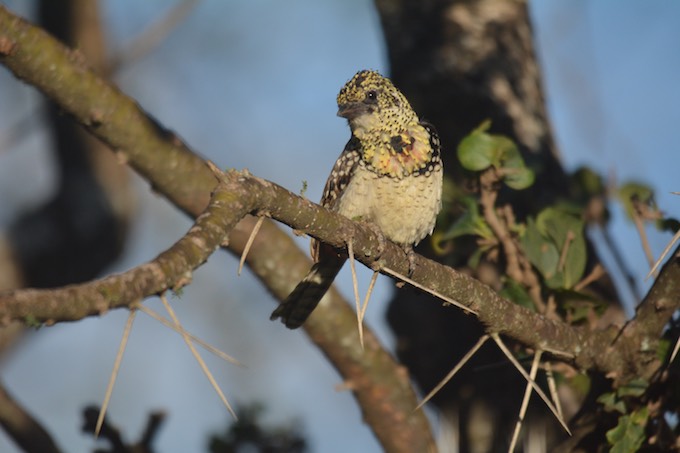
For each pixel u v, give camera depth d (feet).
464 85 38.06
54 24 45.98
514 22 39.29
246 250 20.51
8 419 31.60
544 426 34.37
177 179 29.99
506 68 38.45
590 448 28.58
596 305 29.78
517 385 35.37
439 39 38.83
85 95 27.71
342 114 34.76
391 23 39.68
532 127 37.78
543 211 30.78
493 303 25.04
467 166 30.48
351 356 33.09
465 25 38.81
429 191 34.55
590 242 35.70
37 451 31.71
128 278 16.07
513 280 29.96
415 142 34.45
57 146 46.70
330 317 32.89
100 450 30.91
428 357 37.11
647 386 27.14
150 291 16.40
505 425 35.24
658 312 26.73
